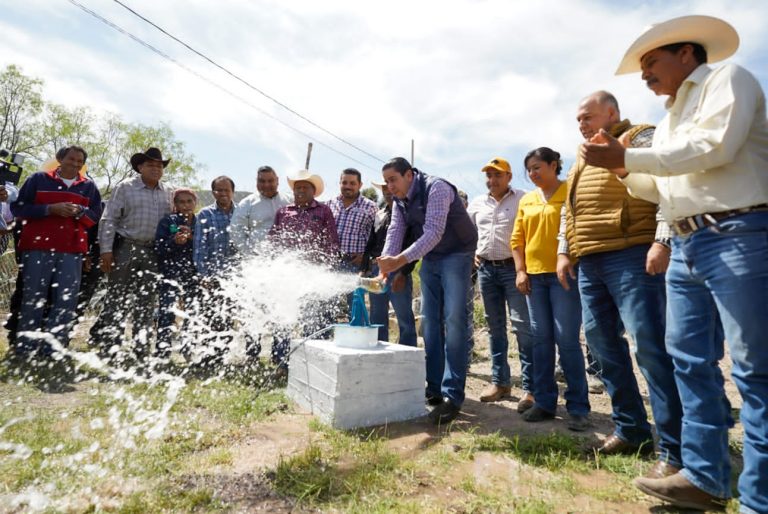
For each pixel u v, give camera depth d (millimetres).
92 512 1741
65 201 4219
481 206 3998
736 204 1639
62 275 4164
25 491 1875
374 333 3184
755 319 1598
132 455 2244
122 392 3305
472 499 1941
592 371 4199
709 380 1843
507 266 3609
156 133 20641
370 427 2865
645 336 2191
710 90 1694
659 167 1721
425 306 3500
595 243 2361
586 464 2334
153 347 4633
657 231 2109
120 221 4562
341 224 4648
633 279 2246
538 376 3131
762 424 1610
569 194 2588
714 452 1813
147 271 4594
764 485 1601
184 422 2771
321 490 1989
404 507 1836
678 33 1854
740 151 1648
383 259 2975
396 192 3281
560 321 3020
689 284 1861
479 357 5559
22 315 4031
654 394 2174
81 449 2281
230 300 4363
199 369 4207
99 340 4465
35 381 3504
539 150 3203
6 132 18766
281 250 4258
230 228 4594
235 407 3070
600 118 2527
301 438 2594
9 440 2342
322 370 2975
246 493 1934
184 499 1854
